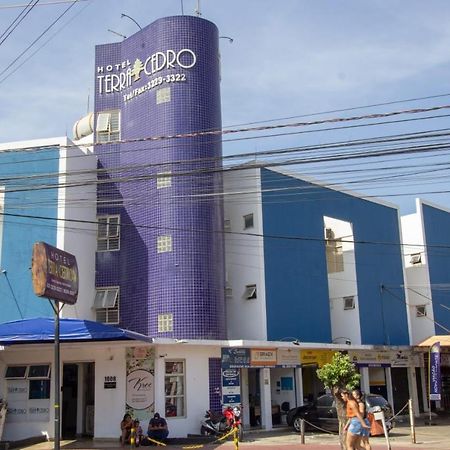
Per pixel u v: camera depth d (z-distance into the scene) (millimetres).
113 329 21141
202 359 26016
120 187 29469
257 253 30094
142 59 30266
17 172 27109
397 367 36312
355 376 19406
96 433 24500
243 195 31062
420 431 27062
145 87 29719
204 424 24656
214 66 29922
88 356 25141
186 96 28781
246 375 28328
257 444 22328
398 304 37531
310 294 31906
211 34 30094
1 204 26922
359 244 36000
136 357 24750
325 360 31234
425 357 38469
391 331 36469
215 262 27859
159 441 22891
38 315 25562
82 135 32656
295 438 24141
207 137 28750
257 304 29609
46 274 17531
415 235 40562
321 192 34000
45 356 25078
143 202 28672
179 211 27812
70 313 26359
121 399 24547
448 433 26016
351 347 32094
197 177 28172
